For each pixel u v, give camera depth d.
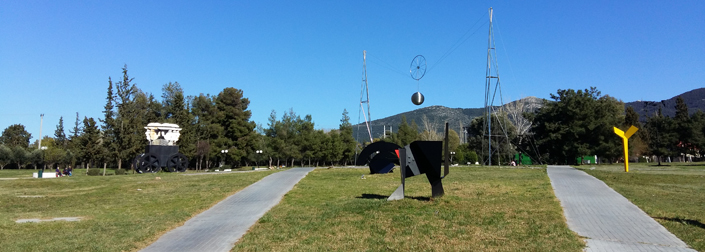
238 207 16.25
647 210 13.37
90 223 13.55
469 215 12.62
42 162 73.50
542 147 62.31
